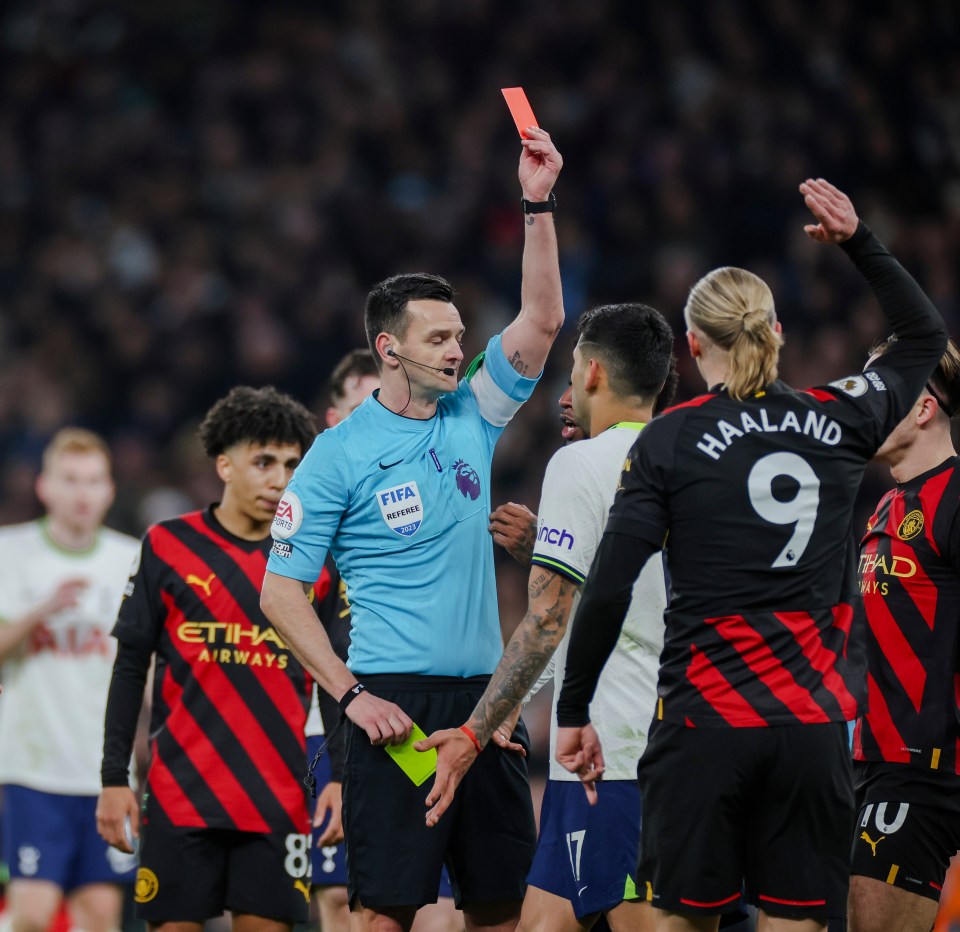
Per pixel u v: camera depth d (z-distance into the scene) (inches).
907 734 615.5
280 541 562.9
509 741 577.3
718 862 485.7
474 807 566.6
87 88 2372.0
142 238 2153.1
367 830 550.0
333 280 2043.6
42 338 2036.2
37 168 2271.2
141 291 2069.4
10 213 2210.9
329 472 559.2
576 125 2140.7
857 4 2213.3
